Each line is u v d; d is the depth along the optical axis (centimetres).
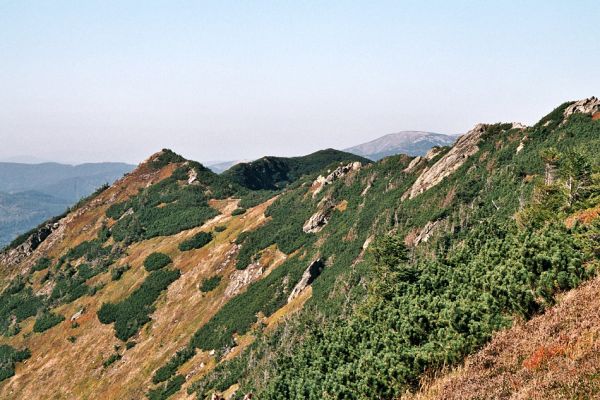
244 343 10956
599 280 1936
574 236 2583
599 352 1334
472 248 4047
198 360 11631
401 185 15088
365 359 2178
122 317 15475
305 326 8725
